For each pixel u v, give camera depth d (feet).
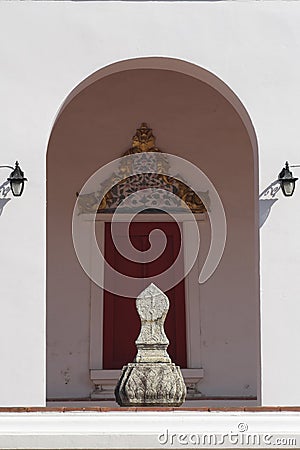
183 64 56.03
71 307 67.36
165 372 53.36
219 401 66.08
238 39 55.67
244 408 51.52
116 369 67.10
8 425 49.70
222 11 55.72
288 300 54.65
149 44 55.47
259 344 54.54
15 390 53.78
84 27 55.42
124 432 49.32
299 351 54.44
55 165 67.56
